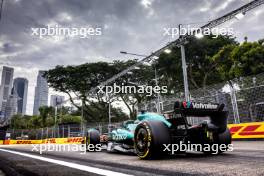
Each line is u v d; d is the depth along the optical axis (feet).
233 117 29.09
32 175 6.06
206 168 6.84
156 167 7.30
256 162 7.69
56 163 8.88
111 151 16.78
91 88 98.73
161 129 10.15
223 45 72.59
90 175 5.79
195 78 77.15
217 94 30.55
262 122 24.57
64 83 99.60
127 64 98.89
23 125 186.39
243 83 28.78
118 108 104.99
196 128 10.04
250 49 57.26
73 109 140.77
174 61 75.10
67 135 71.56
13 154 15.42
